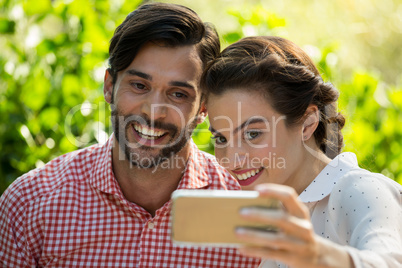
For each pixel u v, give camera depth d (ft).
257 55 11.59
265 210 7.59
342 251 8.18
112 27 21.30
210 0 39.34
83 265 13.84
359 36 42.47
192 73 13.05
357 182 10.60
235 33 20.45
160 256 13.80
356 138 19.74
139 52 12.87
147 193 13.94
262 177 11.59
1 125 19.57
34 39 20.34
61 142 19.30
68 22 20.39
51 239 13.79
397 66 42.45
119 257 13.85
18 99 19.85
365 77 21.22
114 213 13.89
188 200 8.19
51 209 13.85
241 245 8.19
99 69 19.90
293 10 41.86
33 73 19.71
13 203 14.06
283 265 12.09
